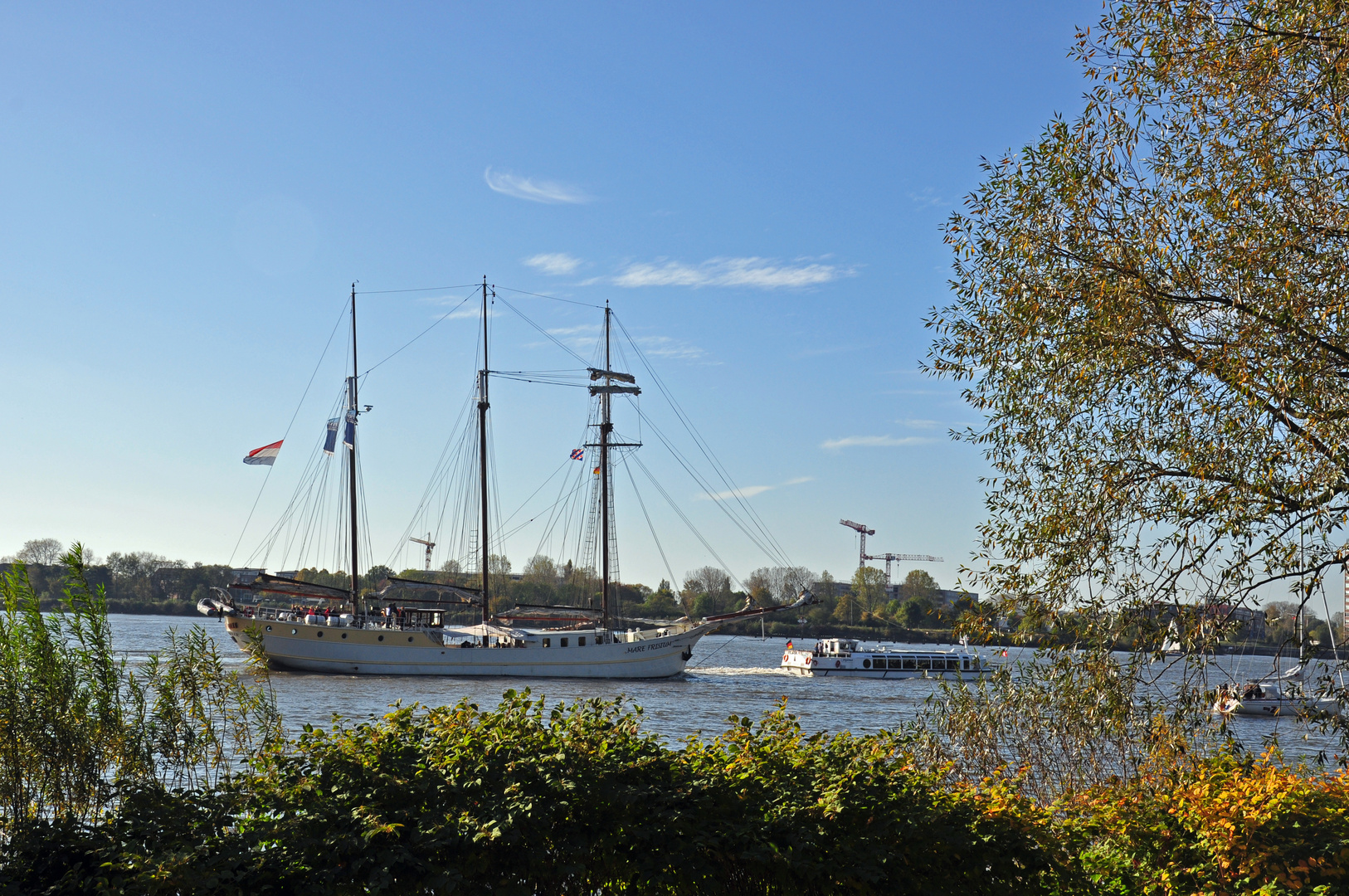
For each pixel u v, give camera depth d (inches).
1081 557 613.6
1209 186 603.2
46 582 3139.8
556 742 441.1
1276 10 577.6
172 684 538.9
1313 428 568.7
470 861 390.3
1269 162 578.9
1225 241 590.2
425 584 3705.7
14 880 393.1
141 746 516.1
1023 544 643.5
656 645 3683.6
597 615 3722.9
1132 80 619.5
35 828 415.2
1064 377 629.0
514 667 3531.0
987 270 656.4
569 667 3570.4
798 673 4382.4
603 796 410.3
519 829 393.4
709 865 413.1
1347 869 474.6
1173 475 603.2
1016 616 645.9
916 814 439.2
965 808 462.0
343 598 3607.3
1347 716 577.0
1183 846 518.0
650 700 2780.5
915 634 7637.8
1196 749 653.3
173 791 436.5
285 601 3998.5
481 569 3939.5
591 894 427.2
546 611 3671.3
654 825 415.5
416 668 3467.0
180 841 390.6
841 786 439.5
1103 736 658.2
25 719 473.7
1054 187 618.5
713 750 476.7
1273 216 585.9
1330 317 567.5
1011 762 768.3
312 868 385.4
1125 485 617.6
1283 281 562.3
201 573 6520.7
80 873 397.7
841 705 2773.1
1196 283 590.6
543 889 417.4
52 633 503.2
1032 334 624.4
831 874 415.5
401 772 418.9
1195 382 597.0
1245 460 583.5
